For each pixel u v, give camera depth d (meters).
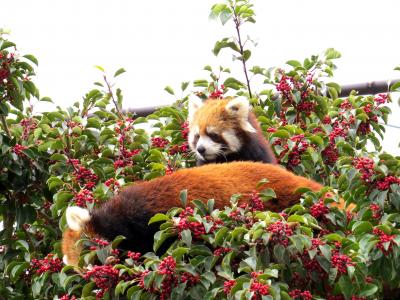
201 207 10.07
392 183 10.34
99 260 10.38
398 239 9.55
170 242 10.91
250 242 9.41
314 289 9.73
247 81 14.54
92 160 12.72
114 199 11.45
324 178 12.98
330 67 14.02
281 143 13.01
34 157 12.90
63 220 11.72
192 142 15.23
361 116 13.02
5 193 13.44
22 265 11.56
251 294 8.70
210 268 9.45
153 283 9.38
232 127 15.17
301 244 9.14
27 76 13.26
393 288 10.37
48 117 13.25
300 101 13.87
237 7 14.04
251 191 11.16
